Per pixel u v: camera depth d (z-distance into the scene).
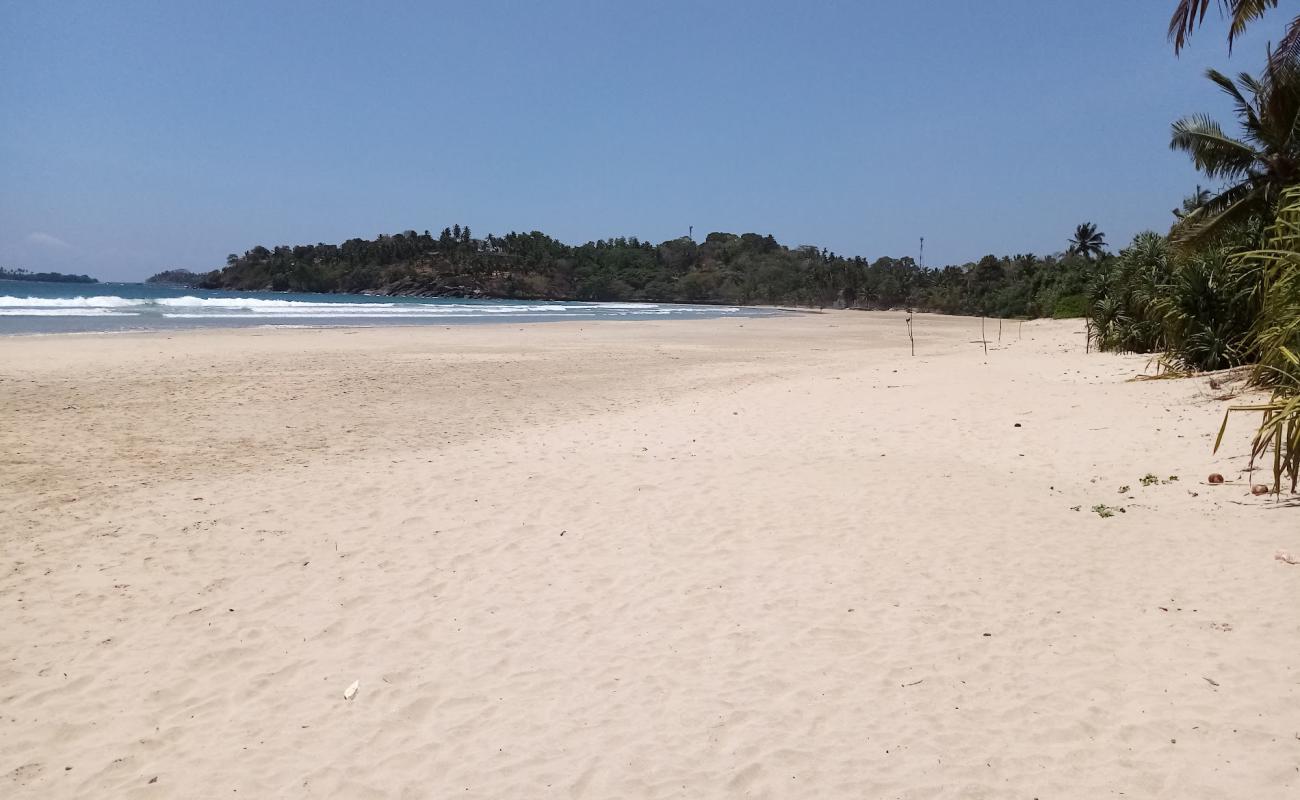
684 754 3.70
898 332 47.12
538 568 6.10
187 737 3.95
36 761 3.76
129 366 18.39
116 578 5.93
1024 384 14.89
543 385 17.31
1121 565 5.75
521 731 3.95
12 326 30.75
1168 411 10.85
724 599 5.45
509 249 185.25
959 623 4.93
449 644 4.90
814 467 8.91
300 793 3.50
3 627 5.11
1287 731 3.59
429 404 14.37
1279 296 6.71
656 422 12.37
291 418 12.63
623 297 165.62
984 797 3.30
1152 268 19.84
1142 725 3.74
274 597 5.61
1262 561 5.56
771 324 55.31
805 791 3.39
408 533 6.93
